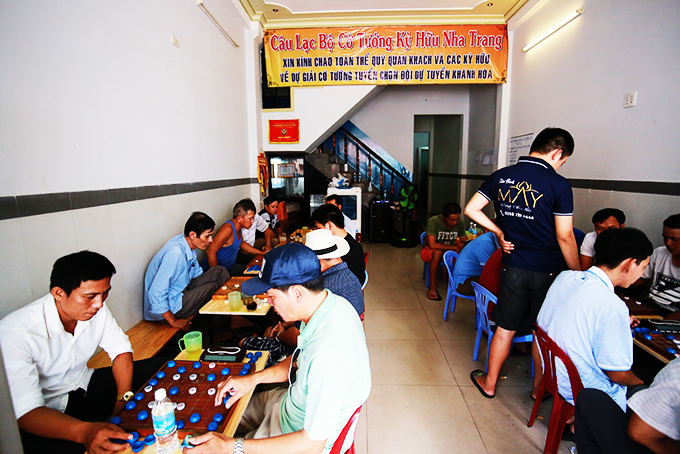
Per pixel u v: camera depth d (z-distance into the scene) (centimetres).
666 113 238
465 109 705
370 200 705
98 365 182
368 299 393
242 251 393
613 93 290
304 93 509
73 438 100
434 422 200
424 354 274
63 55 167
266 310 210
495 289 252
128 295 224
